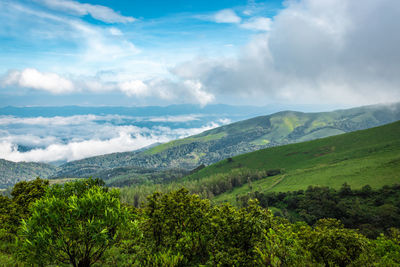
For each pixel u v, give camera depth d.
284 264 17.38
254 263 17.67
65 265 15.70
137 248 18.33
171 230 22.69
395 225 100.00
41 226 13.46
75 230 13.38
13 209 31.27
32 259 13.16
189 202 23.53
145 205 23.36
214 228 21.17
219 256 18.44
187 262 20.06
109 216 14.23
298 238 26.25
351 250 22.77
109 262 18.56
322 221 31.16
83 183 18.88
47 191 17.48
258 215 19.80
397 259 24.16
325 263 22.81
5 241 24.36
